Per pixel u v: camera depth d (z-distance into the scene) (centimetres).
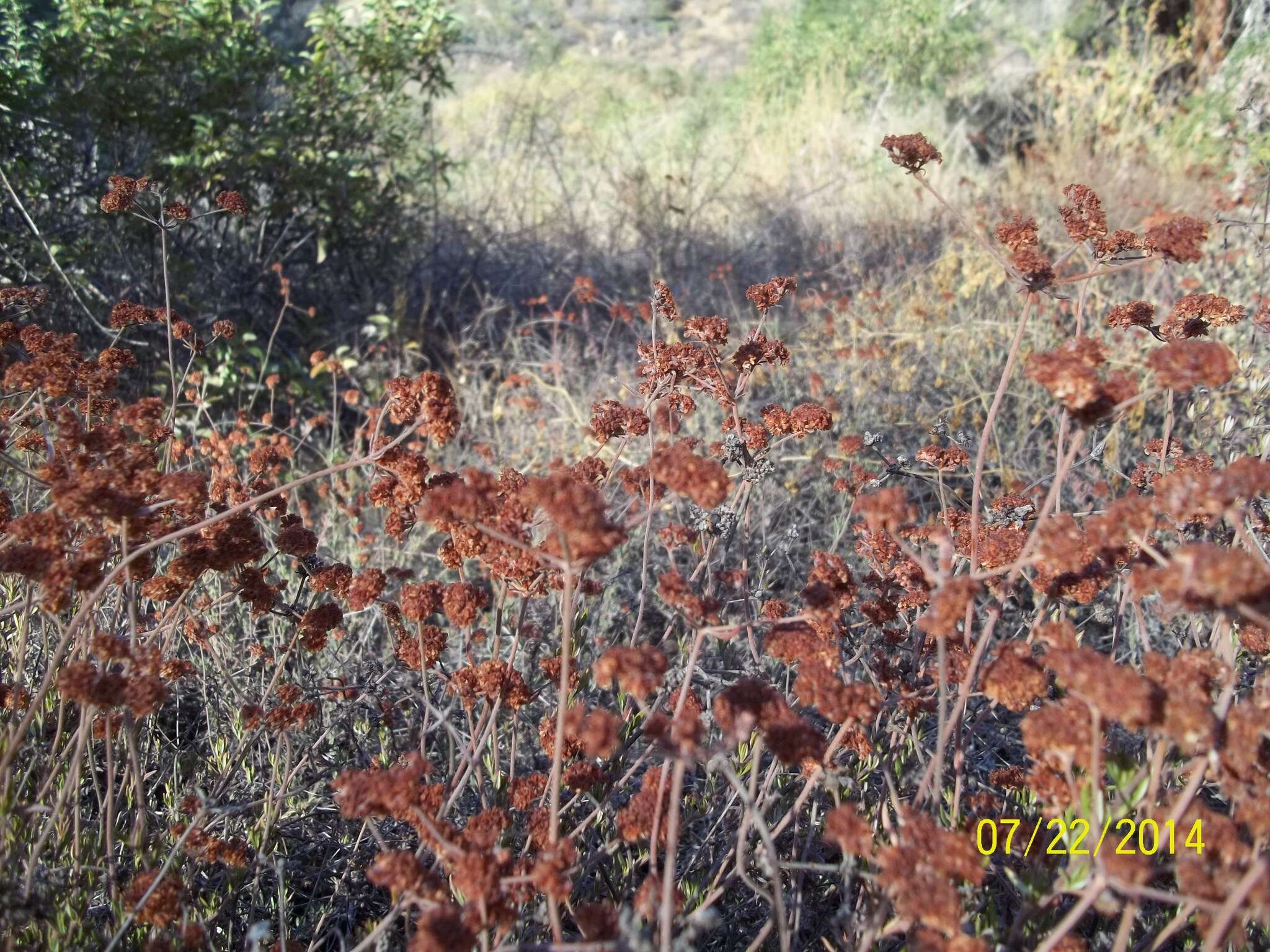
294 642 228
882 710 212
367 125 620
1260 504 246
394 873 154
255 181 570
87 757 218
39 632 266
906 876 146
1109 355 437
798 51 1325
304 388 523
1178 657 166
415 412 208
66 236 511
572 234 748
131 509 183
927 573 172
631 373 536
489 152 916
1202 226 212
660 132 1161
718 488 160
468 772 195
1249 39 877
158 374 495
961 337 525
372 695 258
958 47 1208
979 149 1045
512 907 150
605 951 143
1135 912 149
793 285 278
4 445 250
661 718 154
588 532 149
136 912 163
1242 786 147
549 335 651
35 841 199
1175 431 379
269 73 582
